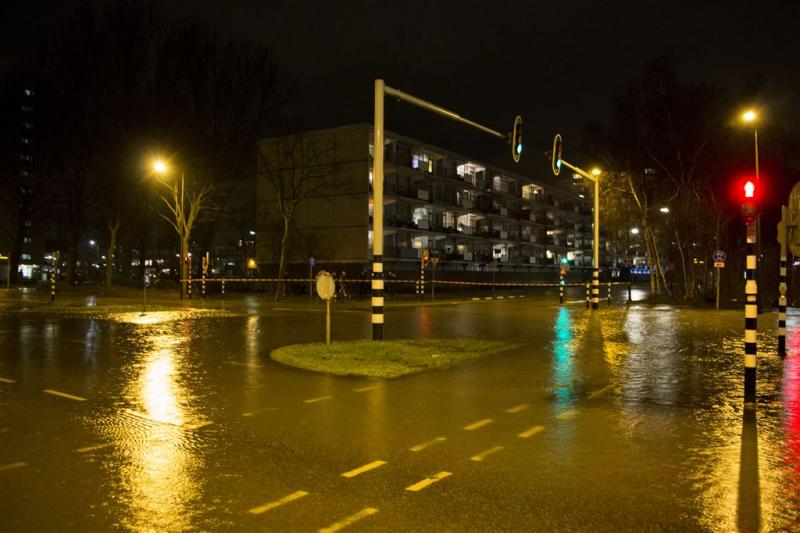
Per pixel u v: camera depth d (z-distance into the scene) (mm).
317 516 4672
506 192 83625
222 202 47562
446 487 5316
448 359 12516
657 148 35812
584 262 104125
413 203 64688
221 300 36250
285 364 12164
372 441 6777
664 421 7734
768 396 9320
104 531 4395
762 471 5777
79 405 8539
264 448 6496
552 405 8648
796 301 35250
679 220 37406
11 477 5539
